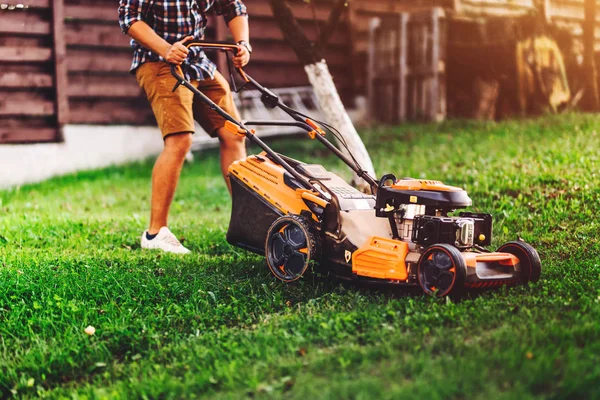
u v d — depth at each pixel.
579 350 3.82
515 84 10.31
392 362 3.87
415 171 7.47
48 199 8.00
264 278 5.06
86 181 8.95
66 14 9.51
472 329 4.12
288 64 11.19
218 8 5.93
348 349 4.02
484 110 10.36
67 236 6.29
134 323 4.57
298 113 5.34
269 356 4.05
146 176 9.29
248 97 10.84
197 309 4.69
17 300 4.88
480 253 4.55
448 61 10.56
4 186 9.01
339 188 5.01
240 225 5.29
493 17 10.59
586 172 6.58
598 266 4.85
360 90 11.85
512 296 4.45
